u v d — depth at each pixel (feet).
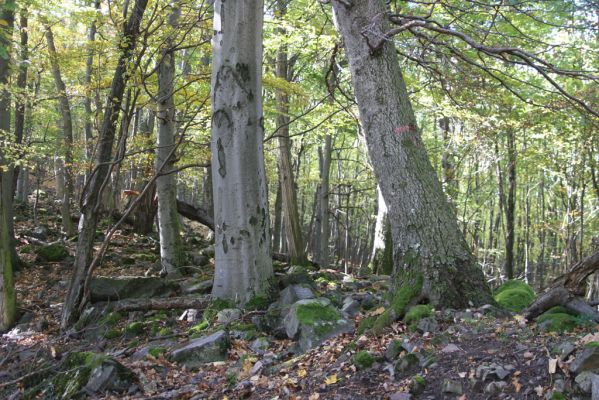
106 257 45.29
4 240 29.40
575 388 11.84
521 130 41.06
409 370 14.79
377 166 20.08
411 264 19.08
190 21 32.30
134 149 41.68
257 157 26.17
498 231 93.45
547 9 32.12
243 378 17.57
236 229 25.72
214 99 25.96
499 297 21.83
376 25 19.90
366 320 19.47
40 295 35.24
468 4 33.22
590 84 35.83
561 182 62.85
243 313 24.29
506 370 13.17
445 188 51.78
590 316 15.92
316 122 42.86
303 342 19.33
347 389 14.73
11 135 38.73
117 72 27.76
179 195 114.32
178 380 18.54
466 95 28.73
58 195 73.56
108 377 18.11
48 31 44.32
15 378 21.06
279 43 36.65
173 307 26.96
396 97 19.97
